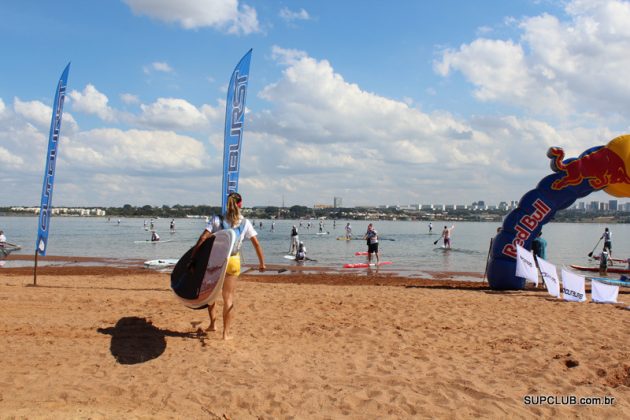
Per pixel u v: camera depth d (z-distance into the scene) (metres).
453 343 6.91
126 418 4.12
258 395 4.69
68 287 12.10
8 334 6.86
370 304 9.68
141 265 21.98
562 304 10.33
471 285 15.66
